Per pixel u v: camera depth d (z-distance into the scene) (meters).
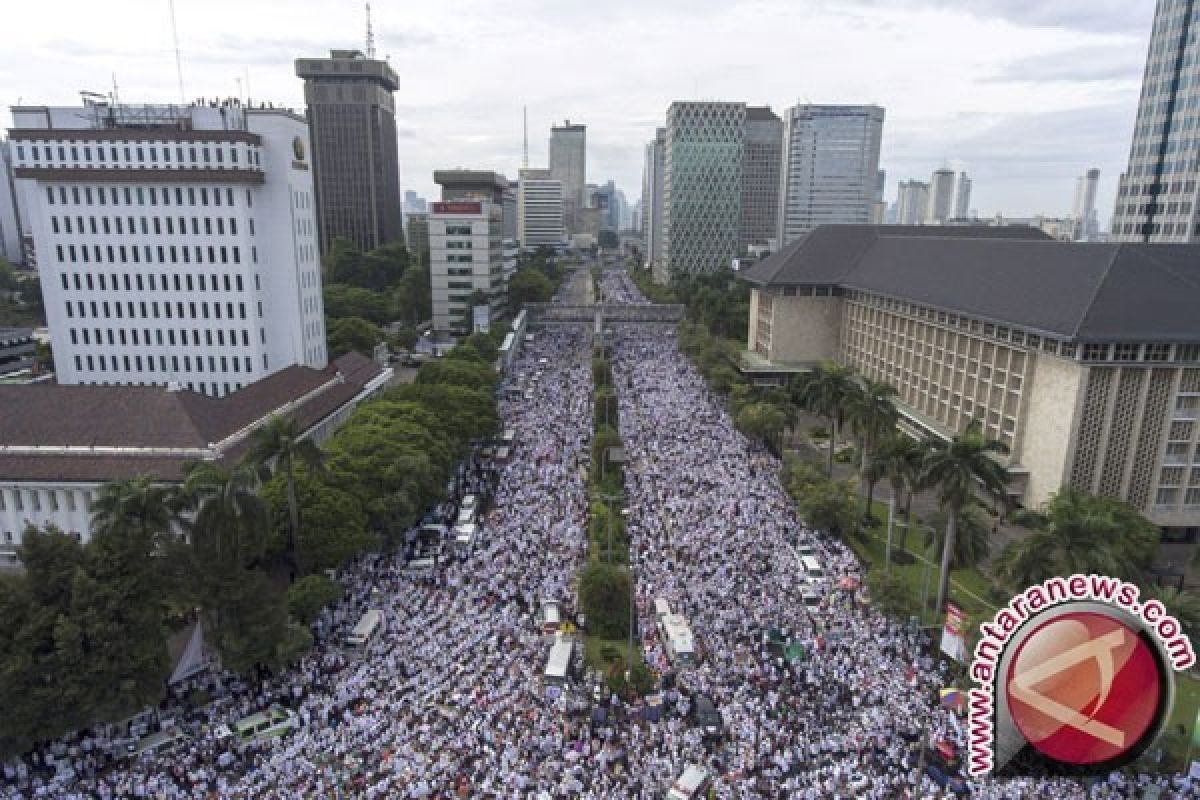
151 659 53.03
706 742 53.28
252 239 131.00
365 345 182.25
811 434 136.62
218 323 132.88
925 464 72.38
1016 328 104.38
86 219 127.75
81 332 132.38
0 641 48.16
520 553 81.75
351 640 63.94
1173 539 99.69
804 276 173.75
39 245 128.38
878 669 62.38
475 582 75.44
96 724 53.22
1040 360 100.62
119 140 124.31
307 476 75.62
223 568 57.38
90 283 130.50
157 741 52.00
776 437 120.50
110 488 56.12
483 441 123.00
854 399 98.69
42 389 85.19
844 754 52.25
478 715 54.97
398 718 54.59
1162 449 95.25
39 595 51.12
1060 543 60.50
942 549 78.44
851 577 77.19
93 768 50.06
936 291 131.38
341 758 50.66
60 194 126.38
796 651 63.16
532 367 191.25
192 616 68.69
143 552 55.28
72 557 52.72
